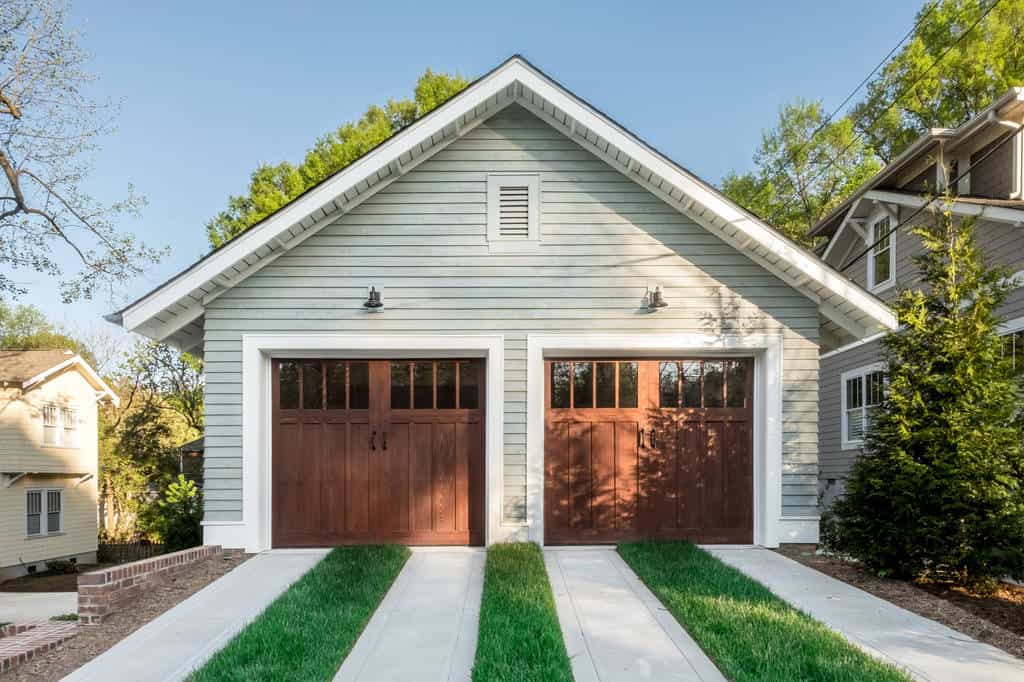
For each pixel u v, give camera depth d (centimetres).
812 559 830
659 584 687
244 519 867
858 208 1599
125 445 2830
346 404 907
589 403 916
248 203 2766
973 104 2447
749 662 493
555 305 894
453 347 888
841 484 1645
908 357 789
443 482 903
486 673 469
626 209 900
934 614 634
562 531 901
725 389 924
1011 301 1059
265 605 668
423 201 895
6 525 2011
